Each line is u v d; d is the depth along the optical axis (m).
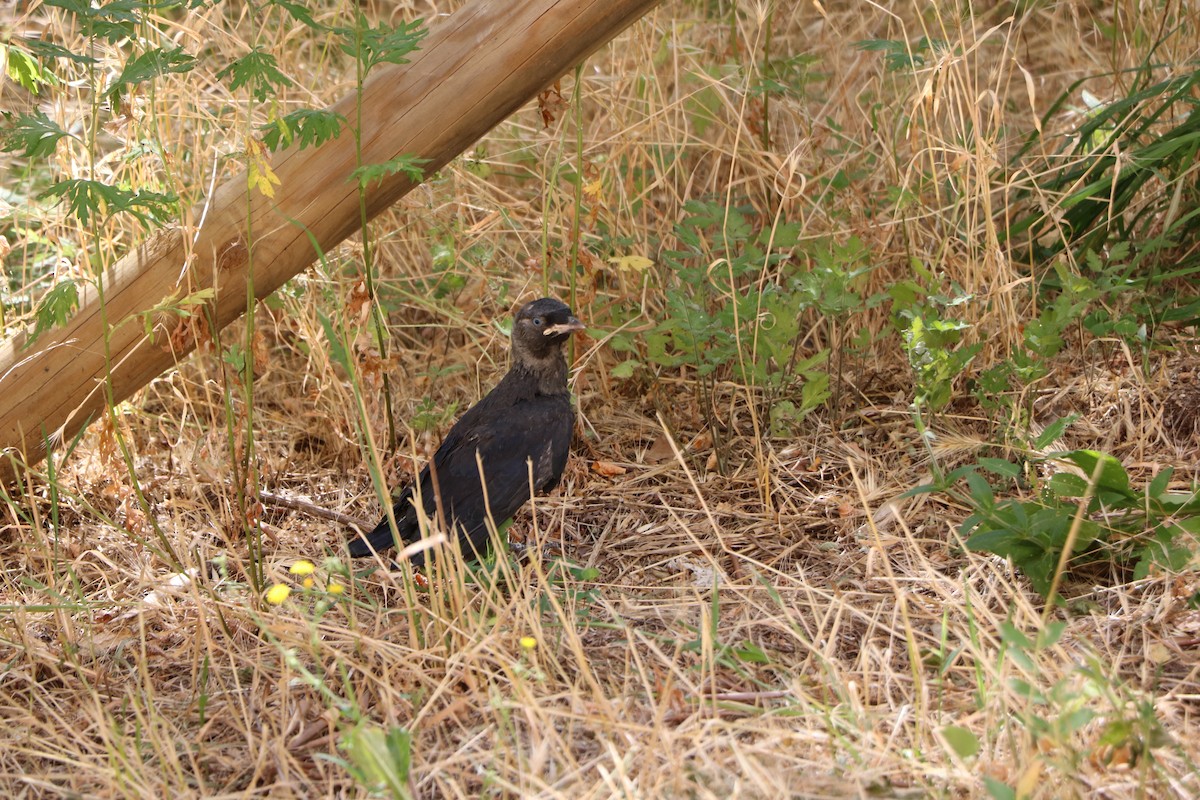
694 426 8.88
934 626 6.23
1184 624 6.00
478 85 7.01
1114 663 5.50
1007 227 8.42
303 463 8.77
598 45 7.20
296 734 5.67
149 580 6.90
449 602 6.52
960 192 9.11
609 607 6.09
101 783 5.34
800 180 9.59
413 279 9.82
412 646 6.06
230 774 5.43
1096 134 9.28
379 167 6.55
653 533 7.69
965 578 6.60
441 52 7.00
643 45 9.94
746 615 6.44
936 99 8.41
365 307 7.37
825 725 5.34
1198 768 4.82
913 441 8.30
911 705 5.47
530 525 7.93
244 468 7.22
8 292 8.80
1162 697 5.41
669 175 10.25
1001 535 6.42
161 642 6.59
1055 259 8.88
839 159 9.95
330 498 8.34
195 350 7.55
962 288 8.80
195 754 5.52
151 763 5.47
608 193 9.27
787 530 7.51
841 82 10.44
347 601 6.74
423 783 5.17
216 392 9.03
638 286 9.33
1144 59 10.06
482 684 5.81
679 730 5.32
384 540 7.12
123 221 8.77
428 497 7.31
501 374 9.45
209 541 7.74
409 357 9.64
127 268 7.27
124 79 6.72
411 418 8.93
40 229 9.67
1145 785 4.73
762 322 8.59
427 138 7.09
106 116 9.48
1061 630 4.91
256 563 7.05
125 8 6.79
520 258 9.81
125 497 7.57
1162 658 5.72
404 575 6.15
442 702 5.78
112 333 7.27
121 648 6.41
